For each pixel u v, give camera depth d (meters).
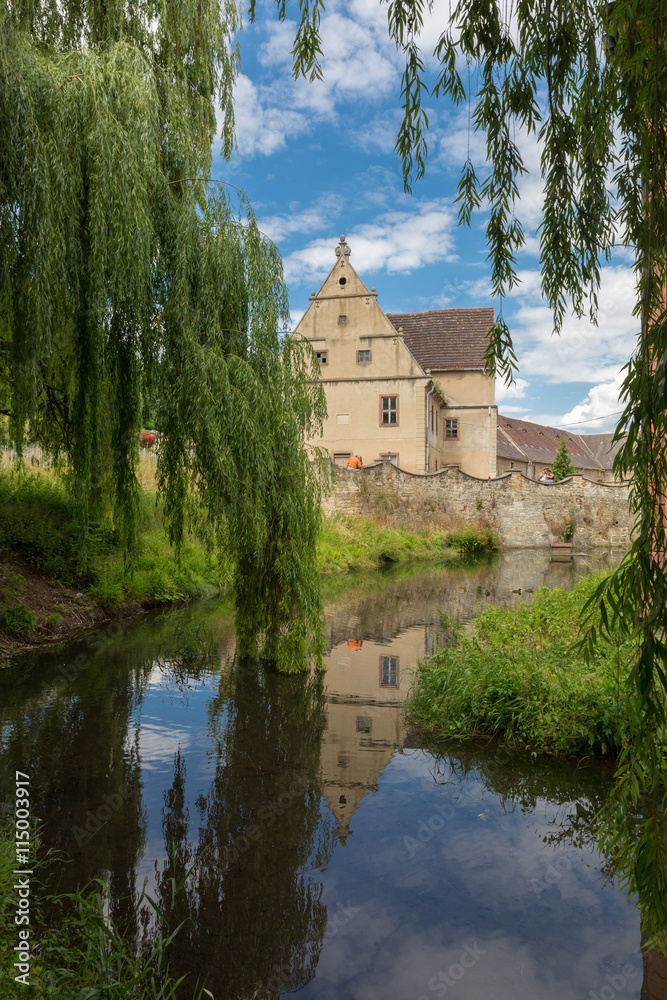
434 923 3.08
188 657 8.47
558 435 58.53
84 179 5.83
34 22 6.16
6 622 8.52
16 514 10.16
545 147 2.25
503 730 5.71
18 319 5.59
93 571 10.61
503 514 30.91
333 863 3.63
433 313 37.69
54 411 7.94
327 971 2.71
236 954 2.85
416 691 6.51
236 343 6.87
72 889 3.30
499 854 3.74
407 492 29.34
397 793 4.56
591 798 4.49
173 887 3.10
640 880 1.44
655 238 1.53
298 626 7.81
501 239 2.31
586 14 2.12
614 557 25.69
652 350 1.41
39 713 6.16
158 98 6.50
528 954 2.85
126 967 2.72
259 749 5.39
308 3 2.07
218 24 7.88
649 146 1.58
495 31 2.17
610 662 5.27
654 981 2.66
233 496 6.62
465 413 34.81
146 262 6.05
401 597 14.41
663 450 1.38
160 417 6.74
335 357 31.19
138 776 4.79
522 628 6.97
